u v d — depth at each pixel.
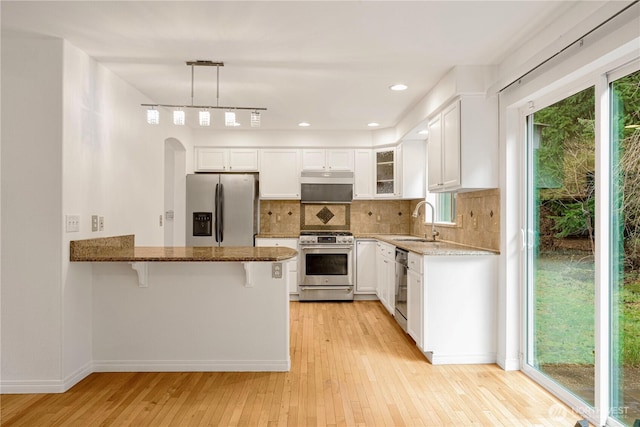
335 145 6.21
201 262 3.31
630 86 2.25
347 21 2.58
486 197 3.69
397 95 4.26
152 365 3.32
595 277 2.44
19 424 2.46
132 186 3.93
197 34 2.77
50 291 2.87
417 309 3.66
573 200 2.74
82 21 2.58
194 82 3.81
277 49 3.03
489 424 2.48
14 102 2.84
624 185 2.29
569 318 2.79
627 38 2.05
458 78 3.37
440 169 3.94
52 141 2.85
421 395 2.87
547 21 2.57
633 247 2.23
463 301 3.48
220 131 6.12
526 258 3.28
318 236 5.97
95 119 3.26
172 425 2.46
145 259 2.99
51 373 2.89
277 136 6.17
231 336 3.34
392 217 6.55
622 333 2.32
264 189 6.18
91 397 2.83
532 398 2.83
